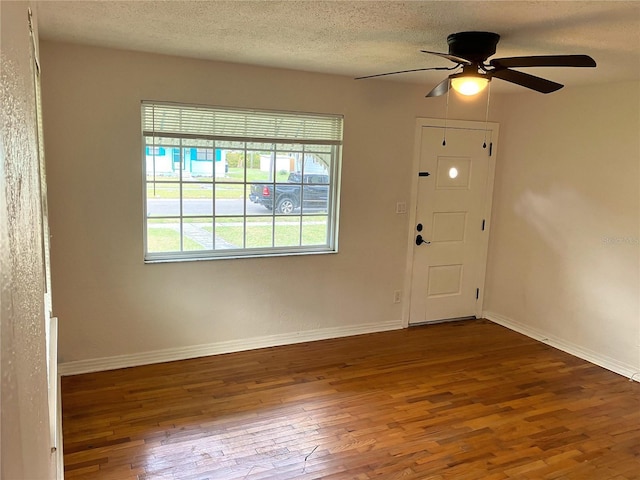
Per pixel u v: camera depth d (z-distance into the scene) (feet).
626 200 12.24
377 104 13.65
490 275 16.34
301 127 12.92
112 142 11.01
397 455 8.77
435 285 15.74
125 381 11.21
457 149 15.07
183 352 12.56
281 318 13.62
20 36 2.43
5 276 1.29
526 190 14.94
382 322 15.14
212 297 12.66
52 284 10.98
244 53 10.59
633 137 11.98
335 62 11.19
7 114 1.60
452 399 10.91
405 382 11.68
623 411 10.57
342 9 7.18
